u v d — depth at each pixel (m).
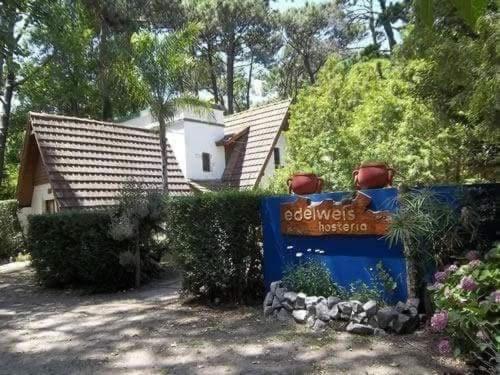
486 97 5.03
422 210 5.88
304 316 6.13
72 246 10.52
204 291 7.80
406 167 9.19
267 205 7.44
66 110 29.98
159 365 5.15
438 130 8.94
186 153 20.81
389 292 6.07
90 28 24.39
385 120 10.19
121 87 20.03
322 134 11.73
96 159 17.61
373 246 6.29
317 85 14.58
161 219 10.41
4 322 7.69
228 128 23.69
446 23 5.65
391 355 4.91
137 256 10.20
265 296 7.29
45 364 5.45
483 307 3.82
